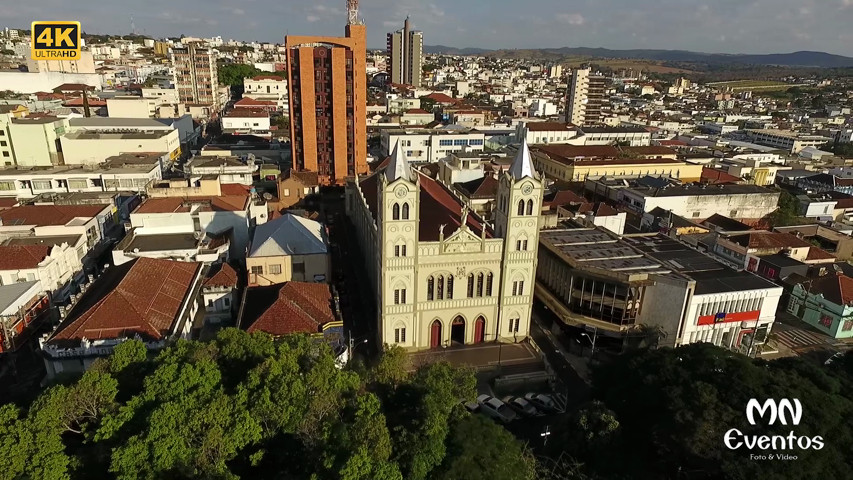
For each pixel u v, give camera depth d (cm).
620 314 7425
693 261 8488
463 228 7081
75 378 4909
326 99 14050
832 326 8356
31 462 3691
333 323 6406
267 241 8319
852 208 13625
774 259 9544
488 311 7625
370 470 3666
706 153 18512
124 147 15262
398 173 6662
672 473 4625
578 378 7131
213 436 3784
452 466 4003
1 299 6775
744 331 7700
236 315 7794
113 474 3903
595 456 4750
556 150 16612
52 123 14712
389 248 6875
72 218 9375
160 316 6419
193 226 9406
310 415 4081
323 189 14525
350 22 14212
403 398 4866
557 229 9325
